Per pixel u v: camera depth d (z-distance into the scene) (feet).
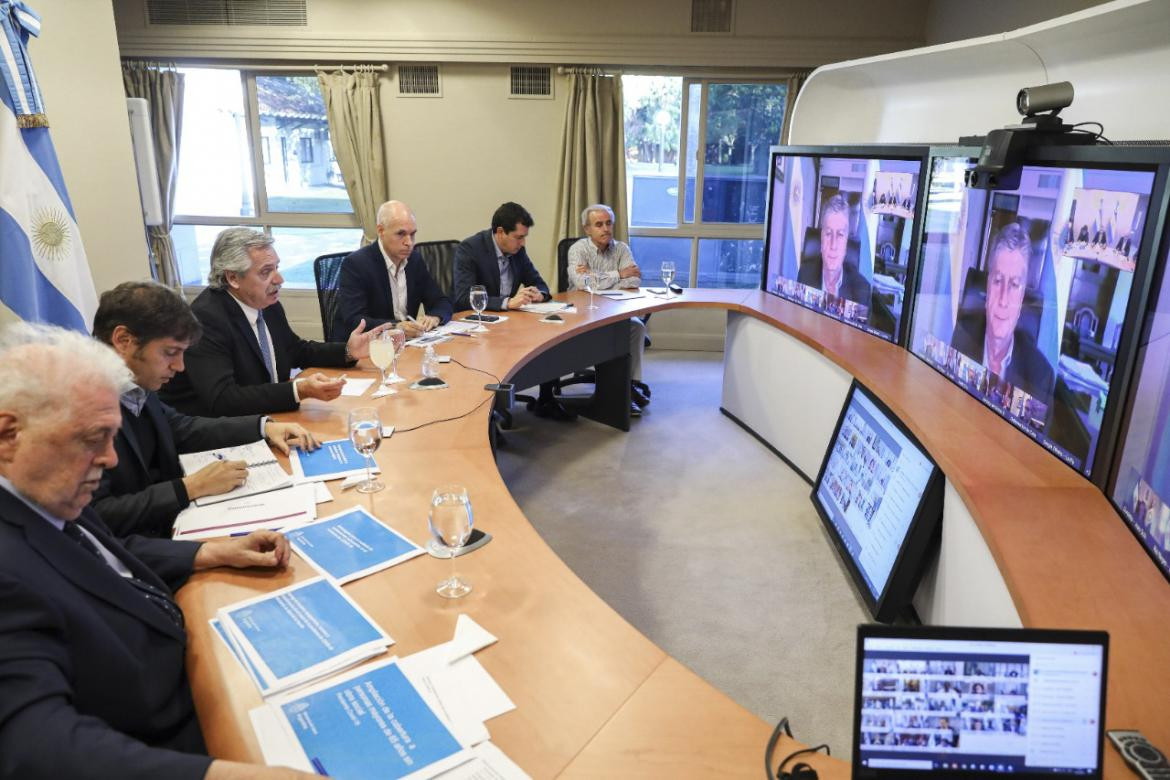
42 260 9.47
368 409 6.14
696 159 18.98
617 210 18.76
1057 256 6.79
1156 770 3.31
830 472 10.58
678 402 16.08
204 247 19.71
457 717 3.61
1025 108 7.27
